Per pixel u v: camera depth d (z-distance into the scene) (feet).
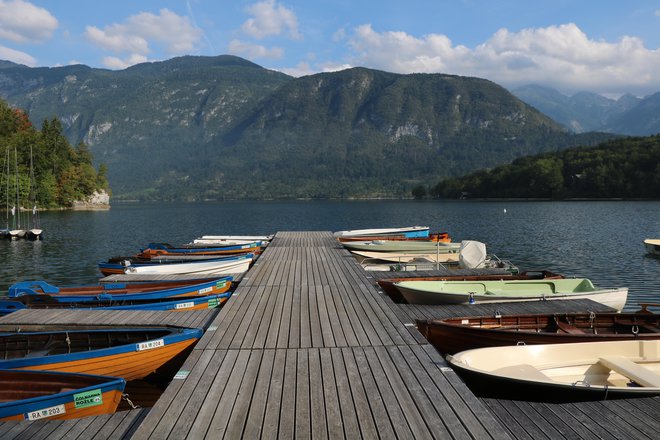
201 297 43.39
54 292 46.70
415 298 43.78
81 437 18.28
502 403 22.57
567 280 48.19
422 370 23.18
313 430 17.51
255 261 62.44
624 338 30.25
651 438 18.92
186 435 17.12
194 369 23.29
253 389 20.98
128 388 30.37
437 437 17.02
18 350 31.63
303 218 253.85
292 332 29.48
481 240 122.93
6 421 19.77
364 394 20.49
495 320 34.94
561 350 28.48
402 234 102.89
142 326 33.83
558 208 277.23
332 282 46.24
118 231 172.24
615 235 131.95
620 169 384.06
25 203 265.75
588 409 21.70
